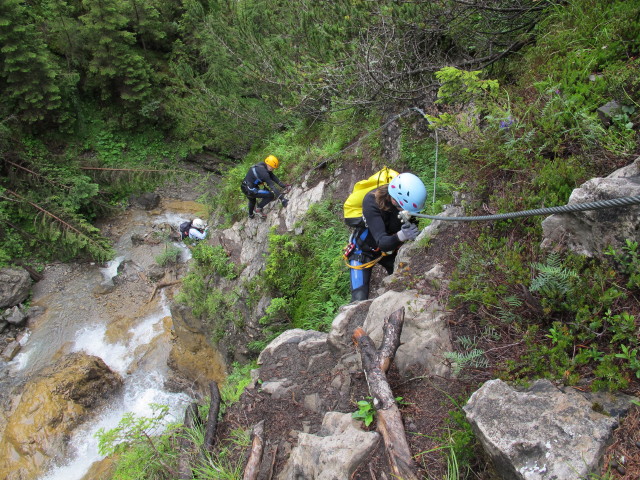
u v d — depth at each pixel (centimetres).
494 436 208
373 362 300
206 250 909
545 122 349
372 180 377
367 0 566
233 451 328
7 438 775
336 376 349
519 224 328
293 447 312
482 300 291
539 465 193
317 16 691
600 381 214
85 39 1558
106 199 1518
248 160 1216
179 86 1448
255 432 321
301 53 763
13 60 1307
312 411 334
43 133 1558
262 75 900
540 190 322
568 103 349
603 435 196
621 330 218
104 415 830
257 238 873
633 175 264
